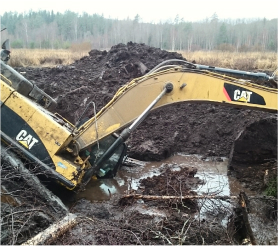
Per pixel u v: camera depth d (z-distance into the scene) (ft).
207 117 31.48
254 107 20.12
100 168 21.30
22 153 18.56
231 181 23.47
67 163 18.43
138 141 29.43
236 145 24.72
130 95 19.70
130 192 20.44
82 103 34.40
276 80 23.21
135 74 39.70
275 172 21.62
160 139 29.96
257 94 20.04
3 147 18.48
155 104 19.39
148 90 19.77
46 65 62.80
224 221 17.63
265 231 16.71
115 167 22.25
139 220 17.19
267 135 24.47
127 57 43.88
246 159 24.54
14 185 17.16
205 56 65.51
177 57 45.57
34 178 17.76
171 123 31.58
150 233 15.67
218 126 30.22
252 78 21.63
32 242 13.92
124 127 19.69
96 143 19.65
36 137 18.63
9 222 14.56
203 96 19.99
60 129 18.52
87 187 21.67
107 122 19.53
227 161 27.55
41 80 42.68
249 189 22.11
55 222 15.71
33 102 21.07
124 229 15.46
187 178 23.35
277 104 20.08
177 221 16.96
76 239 14.61
